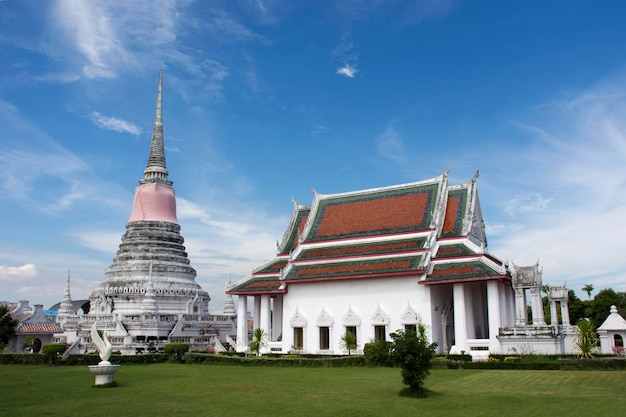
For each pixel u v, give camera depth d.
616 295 81.56
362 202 58.88
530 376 31.31
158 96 79.75
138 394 26.73
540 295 43.56
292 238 61.66
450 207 54.34
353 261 52.81
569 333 46.03
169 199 75.31
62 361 47.88
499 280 45.56
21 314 82.75
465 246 49.75
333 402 23.39
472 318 48.50
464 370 36.09
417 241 51.53
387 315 49.09
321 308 52.59
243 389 28.25
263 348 54.16
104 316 63.59
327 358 42.81
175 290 68.38
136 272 68.88
